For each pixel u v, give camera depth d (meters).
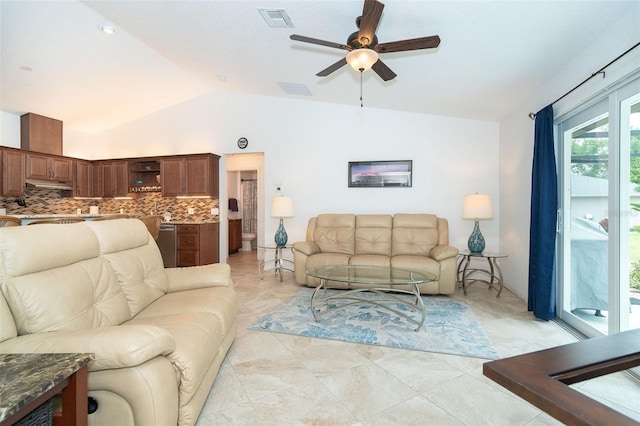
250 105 5.36
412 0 2.03
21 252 1.30
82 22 3.25
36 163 4.99
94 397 1.17
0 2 2.87
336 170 4.95
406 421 1.52
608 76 2.09
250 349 2.28
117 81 4.60
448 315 3.01
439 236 4.16
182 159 5.52
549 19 2.05
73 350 1.09
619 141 2.08
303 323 2.80
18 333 1.25
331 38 2.85
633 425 0.69
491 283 4.00
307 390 1.77
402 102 4.28
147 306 2.03
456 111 4.23
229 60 3.80
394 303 3.40
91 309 1.55
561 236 2.83
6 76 3.99
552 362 0.96
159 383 1.19
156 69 4.49
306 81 4.11
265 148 5.27
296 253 4.08
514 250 3.81
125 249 2.11
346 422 1.51
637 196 2.01
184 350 1.39
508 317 2.95
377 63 2.41
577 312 2.68
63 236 1.55
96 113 5.42
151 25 3.16
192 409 1.39
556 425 1.48
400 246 4.18
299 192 5.10
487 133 4.44
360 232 4.38
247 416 1.55
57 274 1.44
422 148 4.64
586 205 2.54
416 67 3.09
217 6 2.59
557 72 2.78
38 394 0.76
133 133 5.99
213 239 5.54
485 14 2.09
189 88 5.28
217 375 1.92
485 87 3.32
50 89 4.43
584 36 2.19
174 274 2.41
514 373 0.90
